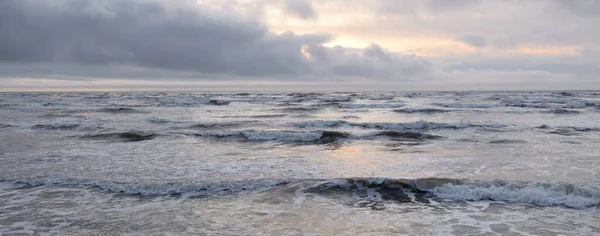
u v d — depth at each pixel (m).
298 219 7.34
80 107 38.50
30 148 15.01
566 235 6.52
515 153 13.59
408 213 7.66
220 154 13.98
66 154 13.77
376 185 9.28
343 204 8.19
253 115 29.86
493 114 28.67
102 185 9.46
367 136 18.34
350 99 52.69
